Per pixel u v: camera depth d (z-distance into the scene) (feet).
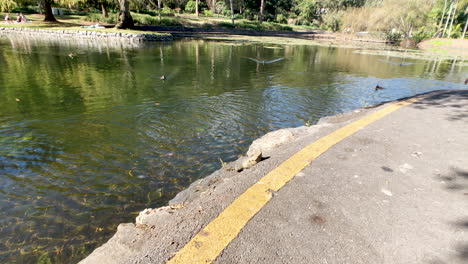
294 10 192.95
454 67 48.55
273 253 5.53
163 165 12.07
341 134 12.09
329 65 45.62
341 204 7.13
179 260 5.36
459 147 10.79
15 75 28.86
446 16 131.13
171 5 166.30
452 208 7.07
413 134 12.17
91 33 76.07
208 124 16.99
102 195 9.98
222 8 174.60
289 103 22.41
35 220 8.74
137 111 18.71
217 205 7.06
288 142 12.17
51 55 43.78
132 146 13.74
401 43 118.52
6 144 13.57
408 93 27.04
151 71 33.99
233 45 74.54
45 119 16.83
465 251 5.69
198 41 83.20
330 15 166.81
